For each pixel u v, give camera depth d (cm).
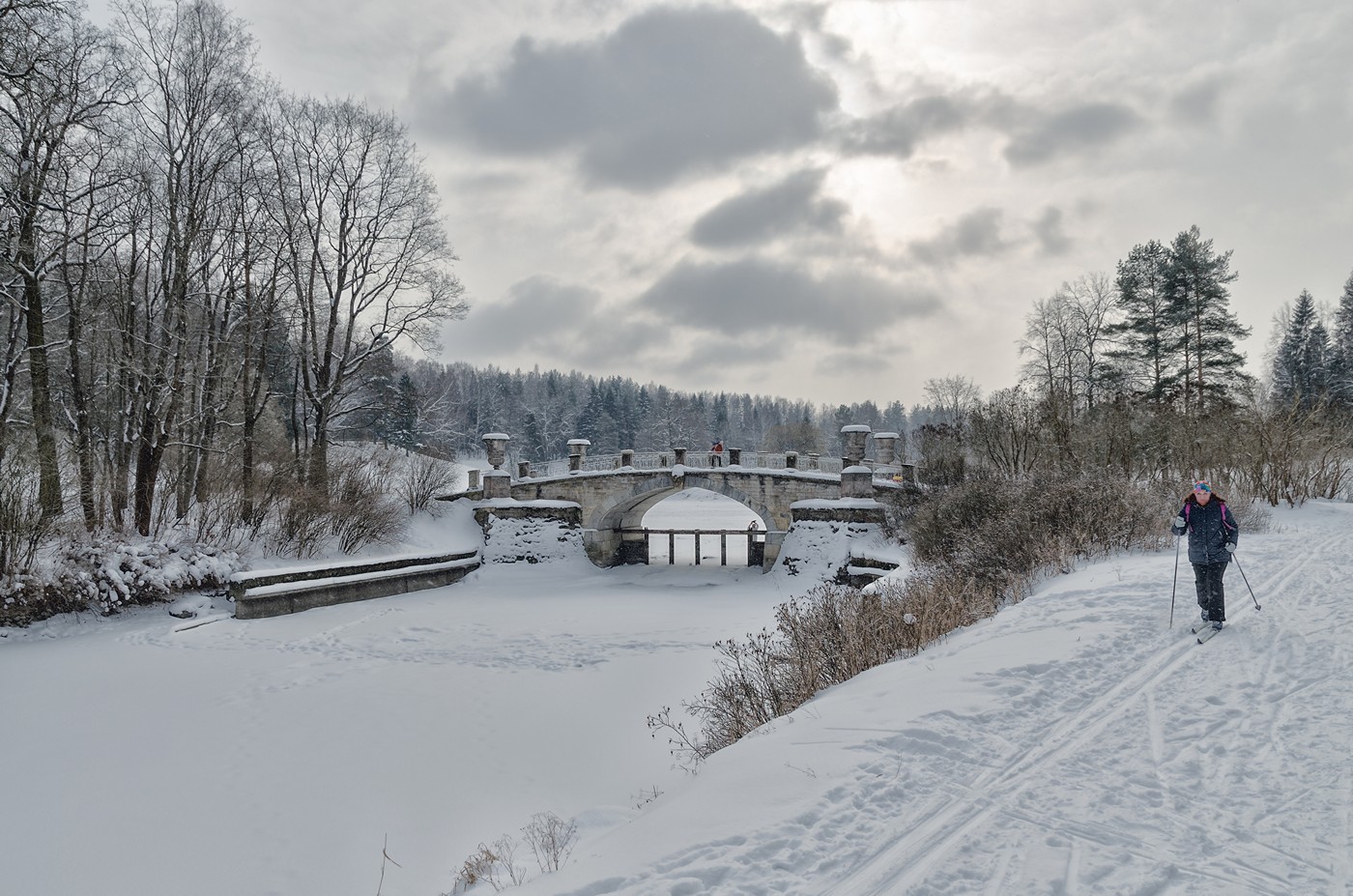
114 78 2148
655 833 527
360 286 3238
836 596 1326
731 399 16088
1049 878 433
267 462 3025
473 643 2070
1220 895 409
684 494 9231
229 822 1033
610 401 10475
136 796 1110
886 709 730
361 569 2806
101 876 900
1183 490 2069
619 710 1489
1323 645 809
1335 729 605
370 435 5062
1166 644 870
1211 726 636
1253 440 2425
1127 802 521
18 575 1962
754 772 609
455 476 4256
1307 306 5584
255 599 2355
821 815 520
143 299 2452
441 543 3388
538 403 11181
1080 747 614
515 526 3625
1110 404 2872
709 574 3569
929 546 2083
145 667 1770
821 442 9725
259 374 2764
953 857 460
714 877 453
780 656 1160
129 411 2467
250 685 1656
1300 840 461
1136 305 4197
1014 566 1506
